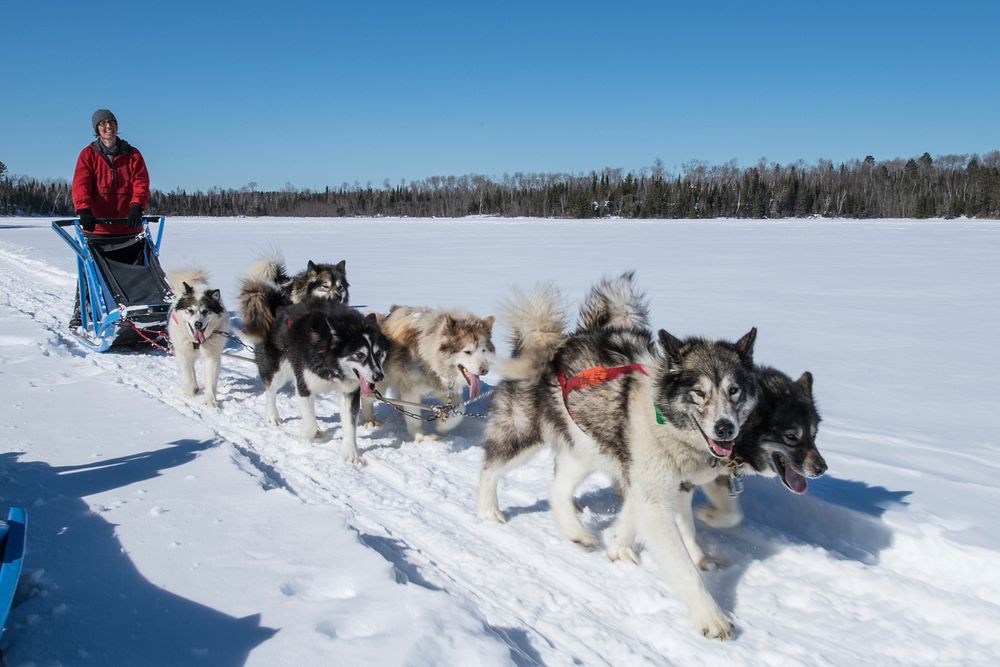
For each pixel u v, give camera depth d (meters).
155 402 6.21
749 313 11.45
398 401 5.73
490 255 23.16
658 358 3.65
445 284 15.12
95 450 4.94
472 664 2.69
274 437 5.81
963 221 63.47
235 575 3.28
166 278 8.49
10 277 15.40
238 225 49.72
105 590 3.11
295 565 3.38
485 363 5.91
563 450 4.14
